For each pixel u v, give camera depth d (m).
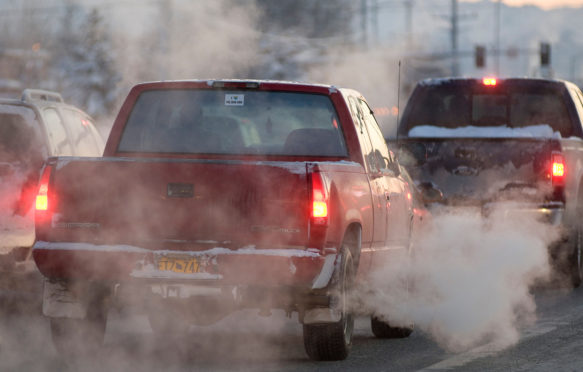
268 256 20.48
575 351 24.58
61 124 31.97
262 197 20.69
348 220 21.91
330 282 21.14
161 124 25.25
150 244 20.89
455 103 42.50
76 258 20.92
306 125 24.97
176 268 20.69
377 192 24.72
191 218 20.78
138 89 25.44
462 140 37.62
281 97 25.11
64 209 21.11
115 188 20.98
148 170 20.91
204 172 20.78
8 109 29.80
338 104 24.88
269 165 20.78
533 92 41.88
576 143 39.91
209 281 20.61
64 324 22.16
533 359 23.44
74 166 21.14
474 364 22.77
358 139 24.73
